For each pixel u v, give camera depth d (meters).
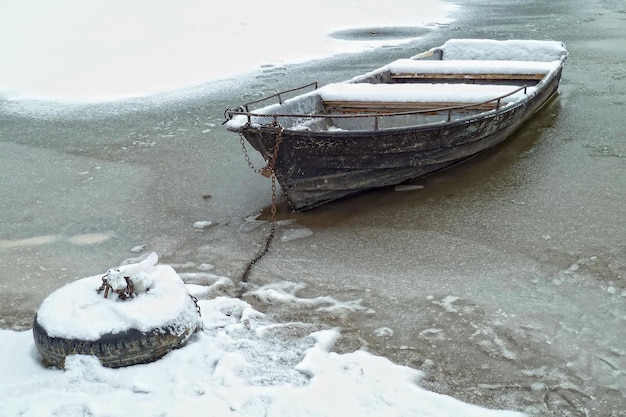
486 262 6.18
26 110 13.33
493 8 25.98
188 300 4.85
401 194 7.96
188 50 17.64
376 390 4.32
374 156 7.41
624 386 4.39
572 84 13.04
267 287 5.95
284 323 5.30
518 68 10.55
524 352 4.80
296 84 14.38
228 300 5.65
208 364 4.58
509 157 9.00
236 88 14.33
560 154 9.04
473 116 7.96
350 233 7.01
